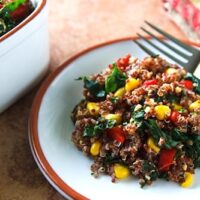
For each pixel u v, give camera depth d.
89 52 0.34
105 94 0.29
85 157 0.28
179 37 0.39
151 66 0.30
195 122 0.27
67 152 0.28
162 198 0.26
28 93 0.33
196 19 0.37
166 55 0.33
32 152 0.28
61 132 0.29
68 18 0.40
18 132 0.31
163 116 0.27
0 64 0.28
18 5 0.31
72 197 0.25
